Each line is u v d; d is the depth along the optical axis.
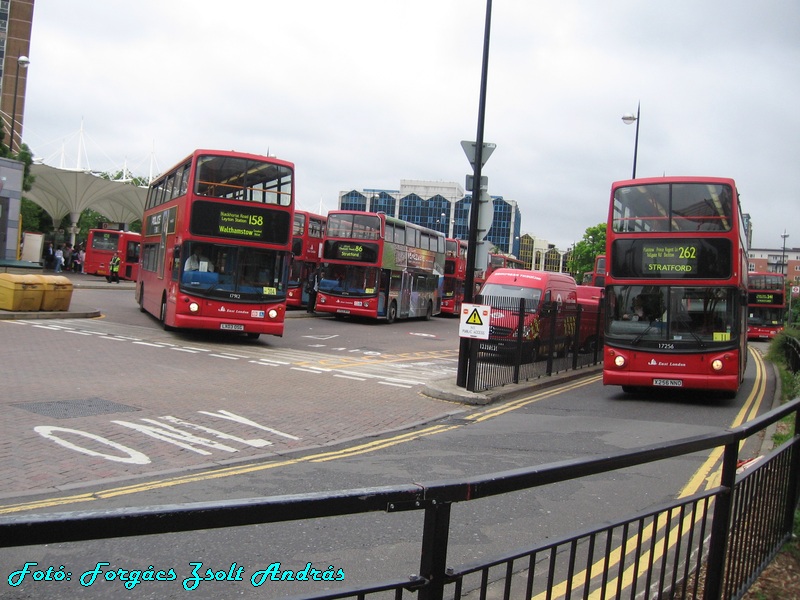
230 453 8.49
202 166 19.73
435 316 48.53
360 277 33.44
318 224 39.50
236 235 19.88
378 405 12.96
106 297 34.00
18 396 10.74
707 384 15.05
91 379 12.86
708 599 4.01
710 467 8.88
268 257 20.23
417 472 7.97
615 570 5.07
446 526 2.18
